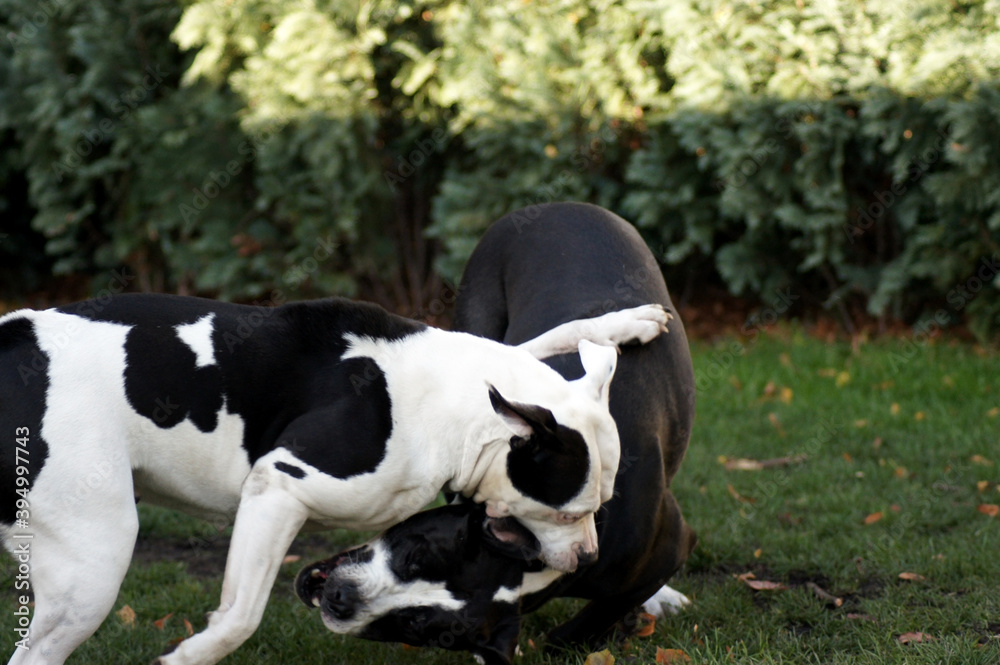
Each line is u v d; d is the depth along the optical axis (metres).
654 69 7.54
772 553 4.10
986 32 6.48
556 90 7.42
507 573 2.57
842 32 6.84
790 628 3.47
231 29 7.75
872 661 3.01
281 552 2.58
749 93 6.93
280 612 3.64
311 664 3.24
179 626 3.57
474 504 2.63
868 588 3.75
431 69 7.56
